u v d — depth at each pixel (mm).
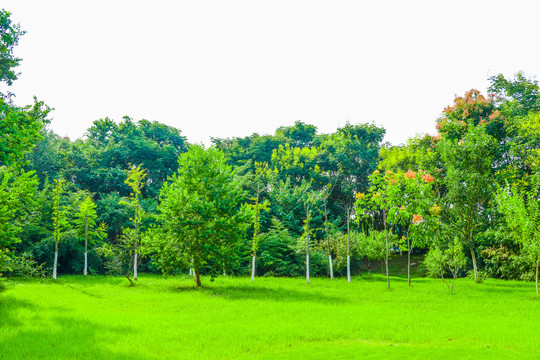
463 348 8703
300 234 43688
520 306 15703
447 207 26688
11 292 19781
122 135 57875
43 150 48562
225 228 23438
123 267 39406
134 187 33688
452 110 36938
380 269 41125
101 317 12398
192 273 28000
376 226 48031
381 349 8602
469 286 24469
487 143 26234
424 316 12938
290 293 20344
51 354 8031
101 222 42625
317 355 8109
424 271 36219
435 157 30297
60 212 33469
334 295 19641
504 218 22781
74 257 37844
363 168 54219
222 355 8156
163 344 8969
